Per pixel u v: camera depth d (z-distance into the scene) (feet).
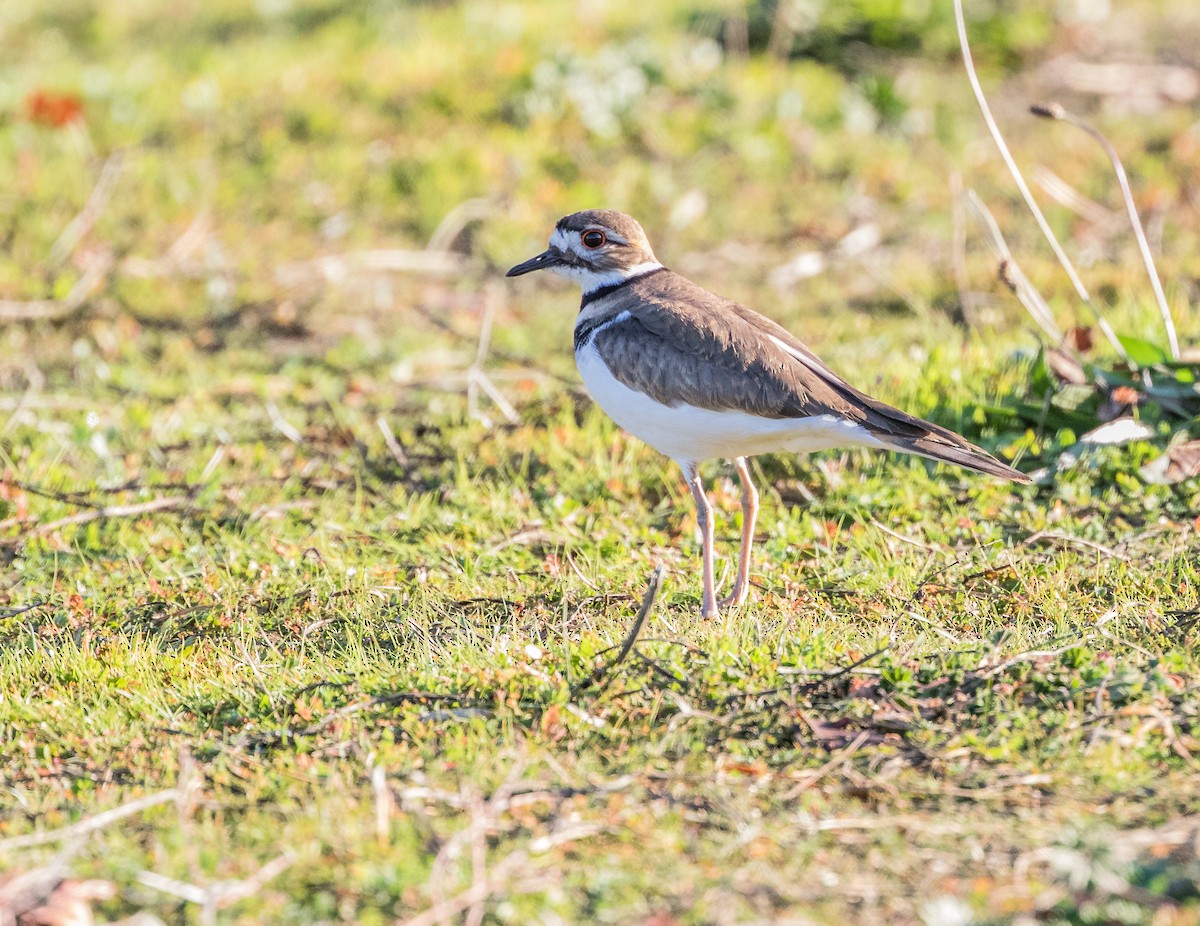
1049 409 39.83
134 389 49.49
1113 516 35.73
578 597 32.83
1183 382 39.06
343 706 27.78
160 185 63.21
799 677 27.14
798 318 53.52
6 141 66.18
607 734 25.93
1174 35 76.59
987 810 22.88
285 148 65.62
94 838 23.04
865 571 33.42
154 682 30.12
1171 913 19.24
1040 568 32.89
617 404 33.76
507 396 47.47
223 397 49.60
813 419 31.50
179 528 39.09
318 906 20.75
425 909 20.57
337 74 71.26
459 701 27.45
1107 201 60.39
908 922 19.79
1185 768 23.65
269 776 25.17
